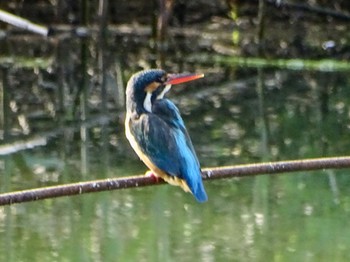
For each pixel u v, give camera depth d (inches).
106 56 733.3
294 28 773.3
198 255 426.0
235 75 698.8
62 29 764.0
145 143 318.0
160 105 328.8
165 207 478.9
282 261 422.0
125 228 455.5
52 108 633.0
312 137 573.3
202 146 557.0
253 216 464.8
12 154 549.3
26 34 761.6
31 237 446.0
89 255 425.4
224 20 785.6
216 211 473.7
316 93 659.4
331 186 503.2
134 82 329.7
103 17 738.8
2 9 782.5
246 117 608.4
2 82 685.9
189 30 770.8
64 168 524.7
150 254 424.8
